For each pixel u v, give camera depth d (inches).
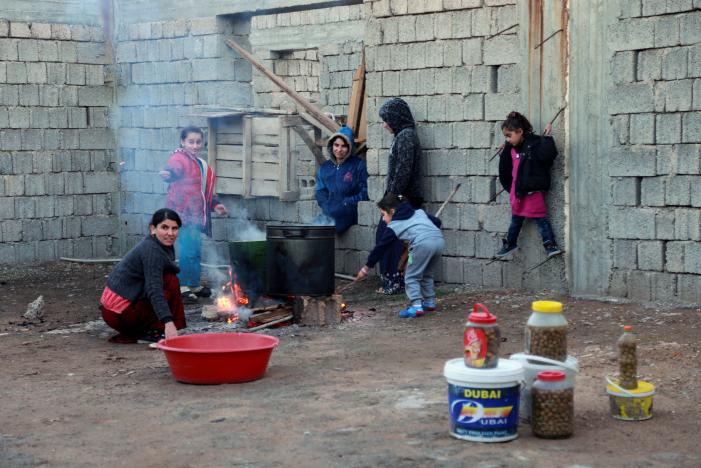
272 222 540.4
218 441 229.1
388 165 468.8
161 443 229.3
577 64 414.0
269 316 385.1
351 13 708.7
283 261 384.8
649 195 397.4
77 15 613.6
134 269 350.9
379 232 471.2
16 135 593.3
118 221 634.2
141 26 609.0
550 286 429.1
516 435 225.9
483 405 221.5
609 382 242.2
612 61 404.5
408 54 473.7
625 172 402.3
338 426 238.5
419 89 470.6
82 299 473.4
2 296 486.0
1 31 587.2
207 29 576.1
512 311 397.4
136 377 302.8
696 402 255.3
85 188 620.7
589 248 416.5
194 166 456.8
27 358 337.4
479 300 424.2
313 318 384.5
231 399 268.8
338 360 320.5
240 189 541.3
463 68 453.4
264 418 247.8
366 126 514.0
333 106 721.0
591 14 409.1
